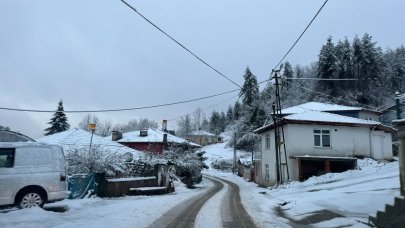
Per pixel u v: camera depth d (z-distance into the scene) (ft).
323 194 57.62
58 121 232.12
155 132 192.65
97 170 69.62
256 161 142.10
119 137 188.14
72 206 45.98
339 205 44.14
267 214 44.14
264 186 121.39
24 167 40.91
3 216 34.50
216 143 356.18
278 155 106.32
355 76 241.96
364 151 104.01
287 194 70.85
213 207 50.34
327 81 240.73
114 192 66.54
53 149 43.01
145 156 92.53
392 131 106.83
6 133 72.33
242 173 192.65
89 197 60.75
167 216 39.22
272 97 227.61
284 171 102.63
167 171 82.53
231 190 98.32
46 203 42.45
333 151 102.37
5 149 41.01
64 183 42.68
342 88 240.53
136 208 45.11
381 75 245.65
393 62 272.10
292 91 257.34
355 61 242.78
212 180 160.76
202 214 42.14
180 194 77.66
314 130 102.63
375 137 106.11
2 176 39.81
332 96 232.94
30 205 40.37
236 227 33.63
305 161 104.42
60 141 111.04
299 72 317.22
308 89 233.96
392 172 75.51
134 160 86.84
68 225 31.37
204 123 426.92
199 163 126.93
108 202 52.08
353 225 33.24
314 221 37.32
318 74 246.88
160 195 72.38
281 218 40.63
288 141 101.24
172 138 189.88
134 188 70.79
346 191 56.18
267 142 122.11
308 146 101.50
